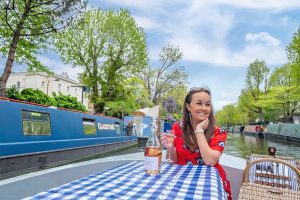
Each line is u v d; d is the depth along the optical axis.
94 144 13.29
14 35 11.91
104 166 3.76
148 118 23.72
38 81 48.59
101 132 14.67
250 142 36.78
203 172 1.93
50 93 49.62
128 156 4.49
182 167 2.13
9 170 7.62
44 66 15.84
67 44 26.03
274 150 3.81
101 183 1.60
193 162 2.50
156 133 2.03
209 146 2.28
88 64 27.53
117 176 1.80
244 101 58.88
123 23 27.97
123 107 27.75
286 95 42.06
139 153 4.90
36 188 2.65
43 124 9.64
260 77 55.16
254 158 3.65
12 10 12.48
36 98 14.59
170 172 1.93
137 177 1.77
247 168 2.87
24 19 11.86
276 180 3.37
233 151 24.45
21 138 8.35
